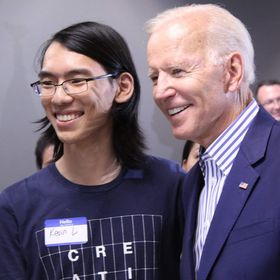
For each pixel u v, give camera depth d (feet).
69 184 4.18
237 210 3.37
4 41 9.93
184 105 3.59
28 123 9.98
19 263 4.05
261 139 3.55
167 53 3.55
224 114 3.68
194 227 3.98
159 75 3.63
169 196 4.37
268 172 3.38
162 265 4.32
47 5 10.09
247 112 3.71
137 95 4.42
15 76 9.95
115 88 4.14
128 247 4.09
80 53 3.87
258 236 3.21
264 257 3.15
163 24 3.67
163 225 4.28
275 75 11.25
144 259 4.12
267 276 3.14
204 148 4.03
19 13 9.98
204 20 3.56
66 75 3.86
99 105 3.95
